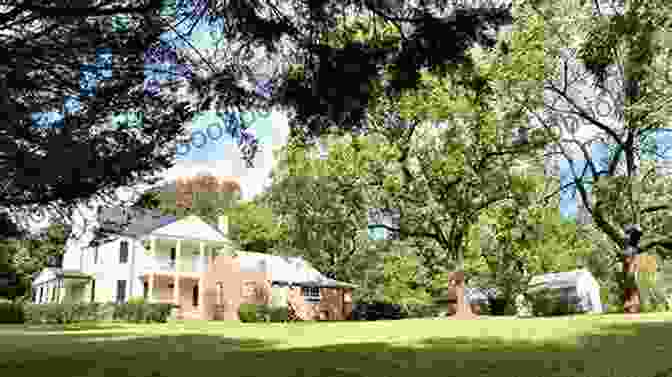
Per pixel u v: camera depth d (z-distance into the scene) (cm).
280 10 634
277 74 691
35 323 2916
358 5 627
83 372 807
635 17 655
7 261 4441
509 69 1895
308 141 766
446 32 617
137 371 805
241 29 634
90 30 654
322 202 2898
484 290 3234
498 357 849
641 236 2197
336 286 3544
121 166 692
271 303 3294
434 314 3541
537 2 1602
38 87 656
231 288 3362
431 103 1977
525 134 2227
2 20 608
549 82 2097
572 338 1053
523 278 2919
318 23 652
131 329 1962
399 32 642
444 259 2645
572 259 3259
